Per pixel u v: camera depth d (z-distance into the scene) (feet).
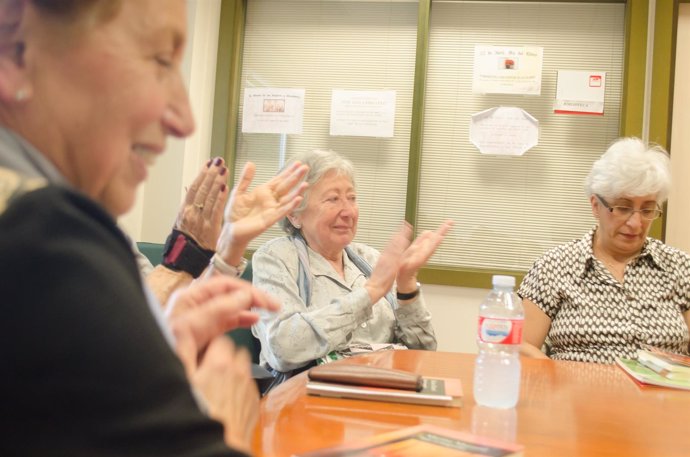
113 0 1.53
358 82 9.63
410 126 9.45
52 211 1.20
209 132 9.75
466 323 9.04
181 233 3.94
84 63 1.53
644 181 6.61
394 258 5.66
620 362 5.22
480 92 9.26
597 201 7.08
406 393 3.54
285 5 9.83
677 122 8.86
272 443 2.71
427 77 9.45
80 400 1.14
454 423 3.18
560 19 9.20
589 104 9.07
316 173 6.40
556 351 6.91
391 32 9.57
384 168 9.50
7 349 1.12
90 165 1.62
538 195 9.16
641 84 8.79
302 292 6.05
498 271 9.09
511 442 2.89
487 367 3.63
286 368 5.39
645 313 6.68
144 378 1.21
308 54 9.78
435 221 9.36
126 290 1.25
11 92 1.52
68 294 1.16
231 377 1.93
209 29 9.64
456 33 9.39
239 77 9.87
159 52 1.64
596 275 6.93
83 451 1.13
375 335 6.46
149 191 9.18
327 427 2.99
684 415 3.58
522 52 9.19
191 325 2.20
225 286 2.66
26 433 1.13
